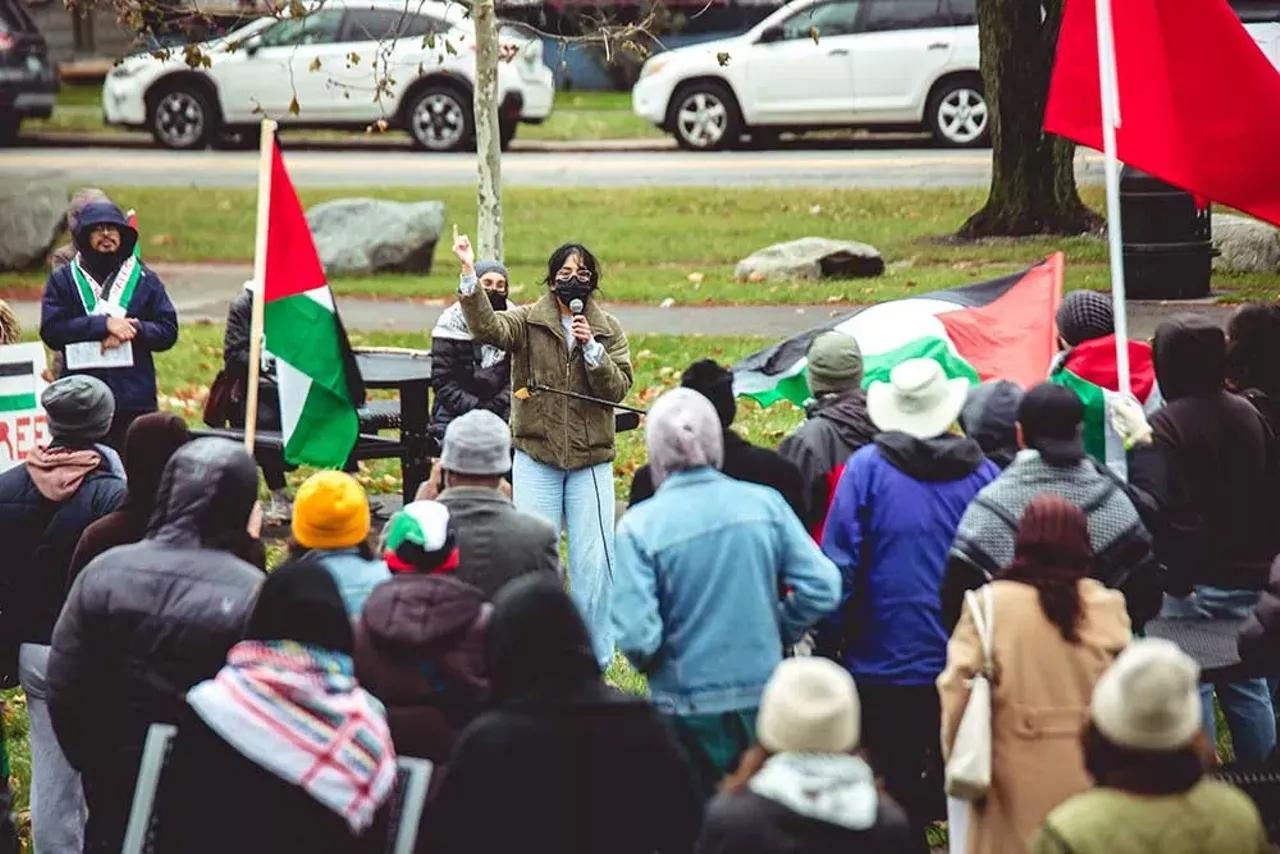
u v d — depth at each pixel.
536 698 5.81
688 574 7.43
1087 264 23.58
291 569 6.30
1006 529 7.47
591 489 11.02
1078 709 6.86
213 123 37.06
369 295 23.95
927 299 11.22
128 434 7.81
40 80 37.94
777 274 23.88
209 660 6.91
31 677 8.41
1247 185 10.02
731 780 5.55
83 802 8.52
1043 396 7.59
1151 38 9.88
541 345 10.87
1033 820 6.84
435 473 8.98
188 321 22.72
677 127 35.75
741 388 11.45
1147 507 8.35
